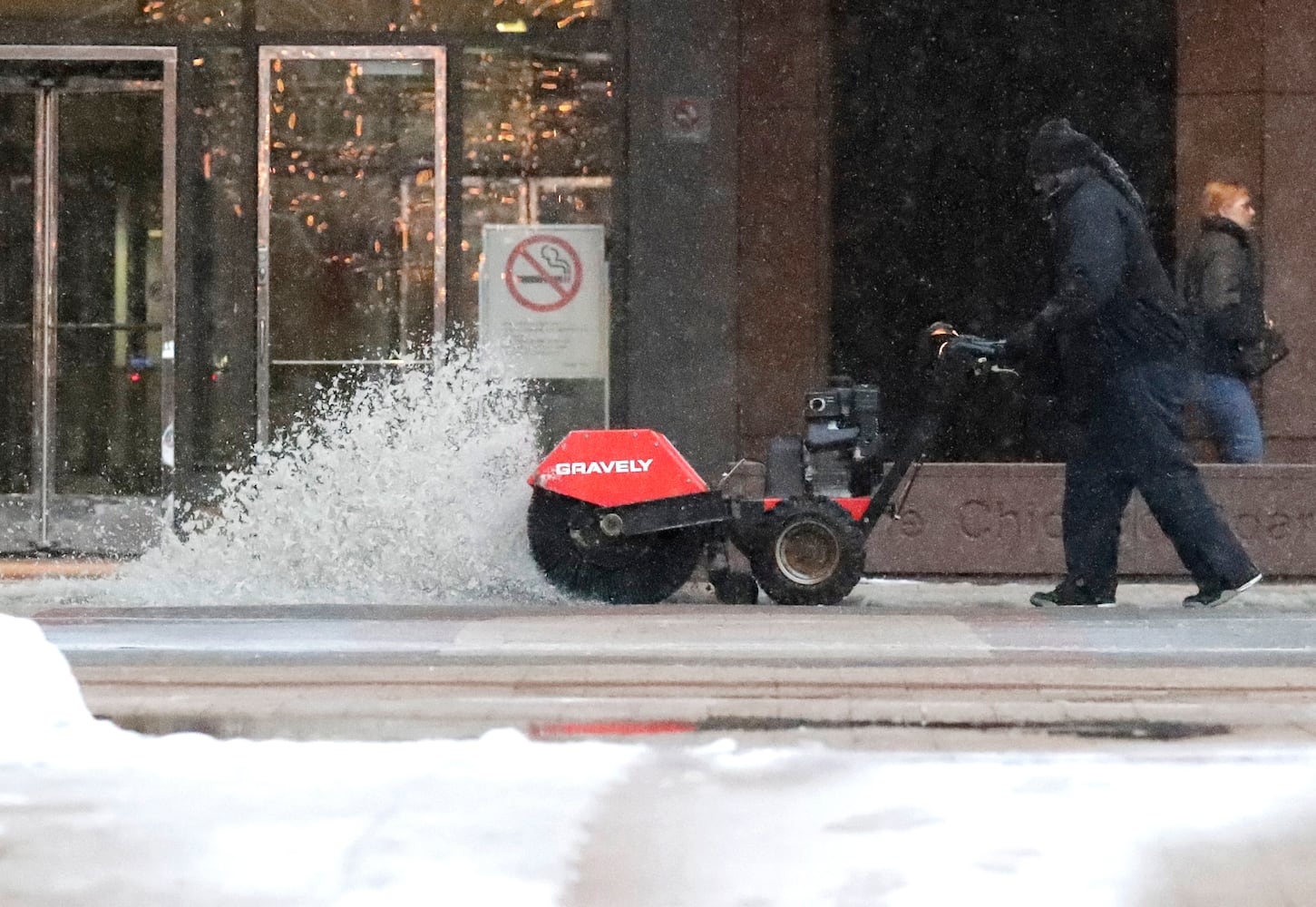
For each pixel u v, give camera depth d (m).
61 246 36.69
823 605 24.62
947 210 38.22
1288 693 15.50
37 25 36.22
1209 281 33.50
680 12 35.78
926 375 33.50
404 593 27.19
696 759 11.89
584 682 15.84
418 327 36.62
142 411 36.62
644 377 35.88
